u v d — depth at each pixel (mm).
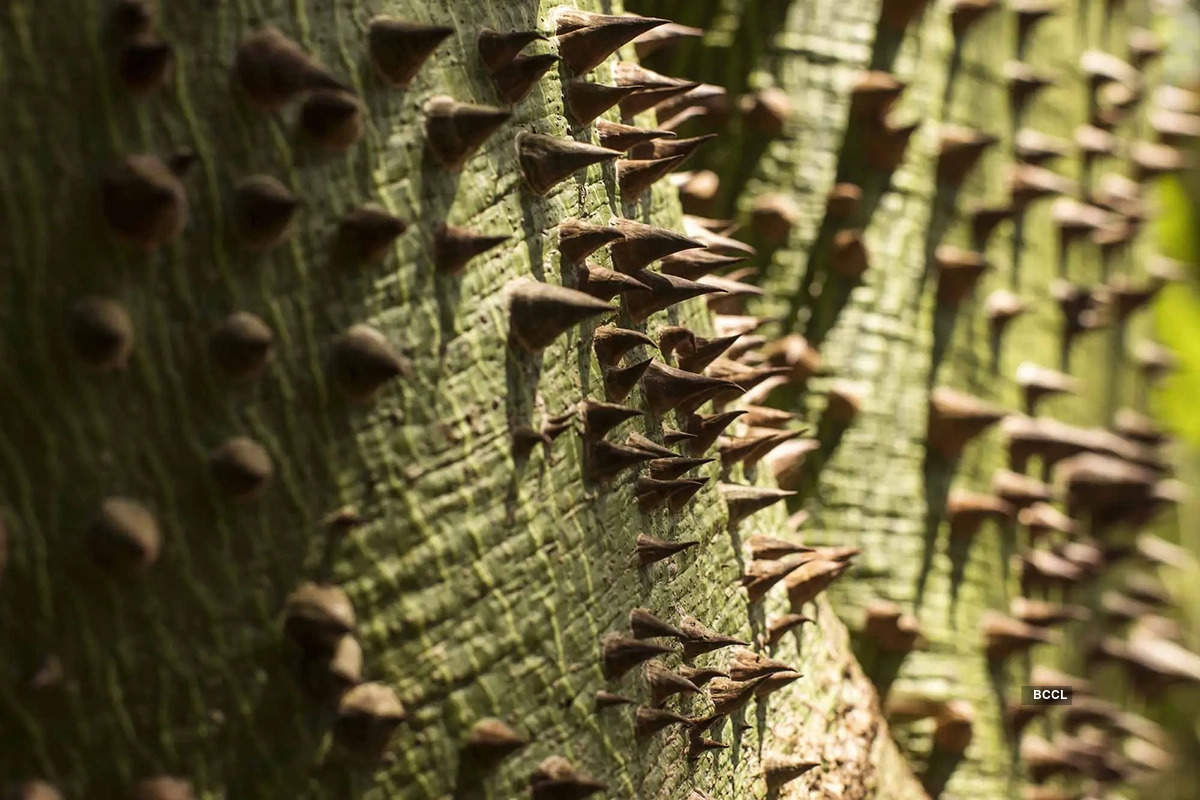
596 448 827
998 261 1050
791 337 1005
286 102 773
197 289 765
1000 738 1010
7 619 755
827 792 903
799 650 914
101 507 758
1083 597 1129
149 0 758
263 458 770
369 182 786
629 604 834
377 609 787
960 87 1039
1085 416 1172
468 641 798
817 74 1015
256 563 773
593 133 854
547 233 824
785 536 928
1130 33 1277
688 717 851
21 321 751
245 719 774
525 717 808
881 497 1004
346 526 782
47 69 751
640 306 850
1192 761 1564
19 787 756
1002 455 1039
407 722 792
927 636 1001
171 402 764
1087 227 1114
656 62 1020
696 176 1009
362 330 783
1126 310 1237
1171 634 1359
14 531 753
